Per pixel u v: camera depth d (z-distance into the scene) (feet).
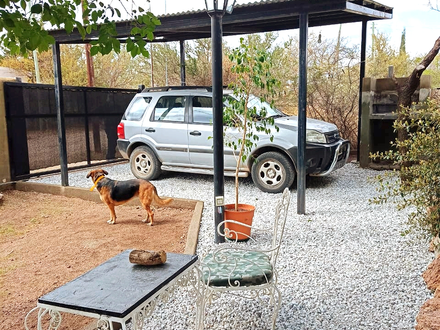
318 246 14.57
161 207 20.97
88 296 6.51
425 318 8.02
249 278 8.98
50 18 9.01
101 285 6.94
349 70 37.29
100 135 32.73
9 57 56.03
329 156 22.26
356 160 32.60
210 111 24.43
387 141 30.86
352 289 11.27
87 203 22.30
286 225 17.03
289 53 41.42
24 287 12.12
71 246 15.53
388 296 10.80
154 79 53.83
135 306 6.27
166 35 29.53
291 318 9.94
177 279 7.61
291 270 12.64
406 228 16.06
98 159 32.68
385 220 17.29
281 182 22.53
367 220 17.38
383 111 29.81
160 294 7.16
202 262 9.84
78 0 9.35
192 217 18.47
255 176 23.18
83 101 31.07
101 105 32.63
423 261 12.92
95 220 18.94
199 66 47.80
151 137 26.16
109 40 9.93
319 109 37.37
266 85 17.53
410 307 10.19
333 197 21.59
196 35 30.17
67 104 29.84
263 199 21.58
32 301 11.21
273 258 10.12
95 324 9.66
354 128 36.65
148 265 7.80
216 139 14.98
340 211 18.90
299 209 18.48
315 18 25.64
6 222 18.92
